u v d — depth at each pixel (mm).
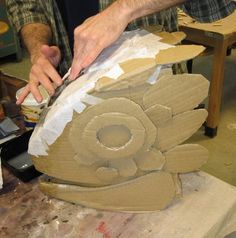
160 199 716
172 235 666
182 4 746
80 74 691
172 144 688
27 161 869
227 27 1646
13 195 778
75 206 746
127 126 640
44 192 772
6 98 1240
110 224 699
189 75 628
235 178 1634
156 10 681
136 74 606
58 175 735
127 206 724
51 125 660
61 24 1085
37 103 904
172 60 606
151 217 711
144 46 680
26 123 1002
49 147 698
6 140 955
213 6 781
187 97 646
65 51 1093
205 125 1910
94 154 672
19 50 2914
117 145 663
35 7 1089
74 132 652
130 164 684
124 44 714
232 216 737
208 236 673
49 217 718
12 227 698
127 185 705
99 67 669
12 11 1108
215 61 1712
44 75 828
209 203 733
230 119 2064
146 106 639
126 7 658
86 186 731
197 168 737
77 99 626
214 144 1872
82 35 658
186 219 699
